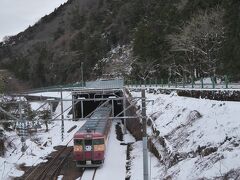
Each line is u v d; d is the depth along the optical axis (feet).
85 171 91.20
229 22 123.75
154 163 84.74
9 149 114.93
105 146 103.19
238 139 57.00
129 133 141.59
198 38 156.46
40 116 164.45
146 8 330.13
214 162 53.21
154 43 207.51
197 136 72.74
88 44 376.07
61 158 106.63
